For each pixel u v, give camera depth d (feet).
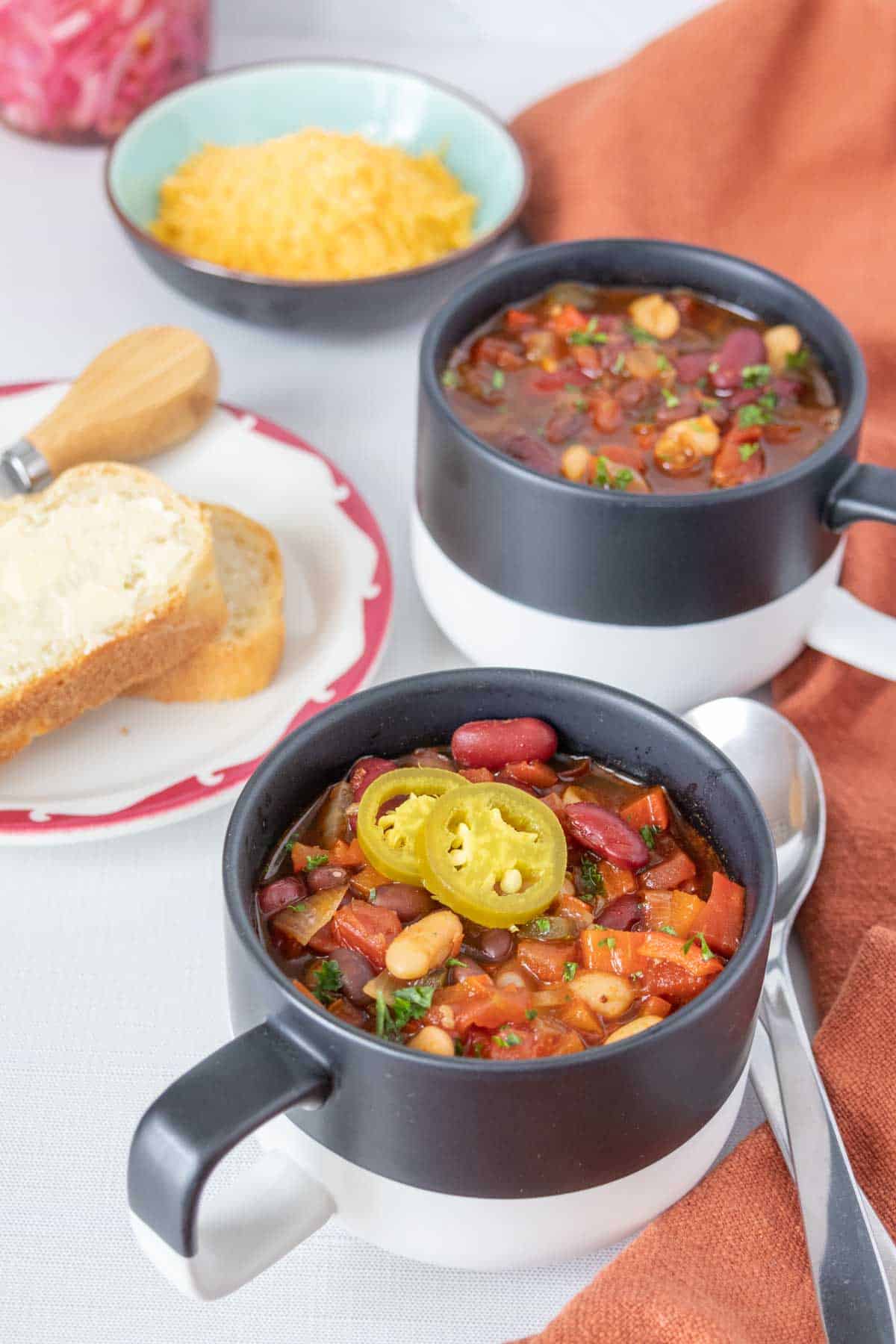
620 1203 1.97
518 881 2.03
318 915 2.04
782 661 2.40
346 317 2.82
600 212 2.93
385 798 2.07
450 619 2.42
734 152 2.96
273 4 3.58
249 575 2.53
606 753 2.15
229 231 2.88
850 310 2.83
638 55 2.98
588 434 2.40
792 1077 2.10
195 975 2.27
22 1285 2.06
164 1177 1.84
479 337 2.52
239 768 2.36
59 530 2.48
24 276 2.99
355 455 2.76
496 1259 1.98
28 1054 2.20
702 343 2.51
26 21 3.07
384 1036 1.97
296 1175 1.98
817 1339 1.98
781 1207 2.04
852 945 2.23
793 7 2.88
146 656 2.41
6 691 2.34
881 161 2.93
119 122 3.19
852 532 2.56
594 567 2.28
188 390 2.66
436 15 3.61
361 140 2.96
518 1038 1.95
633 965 2.01
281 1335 2.04
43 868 2.35
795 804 2.31
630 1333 1.96
